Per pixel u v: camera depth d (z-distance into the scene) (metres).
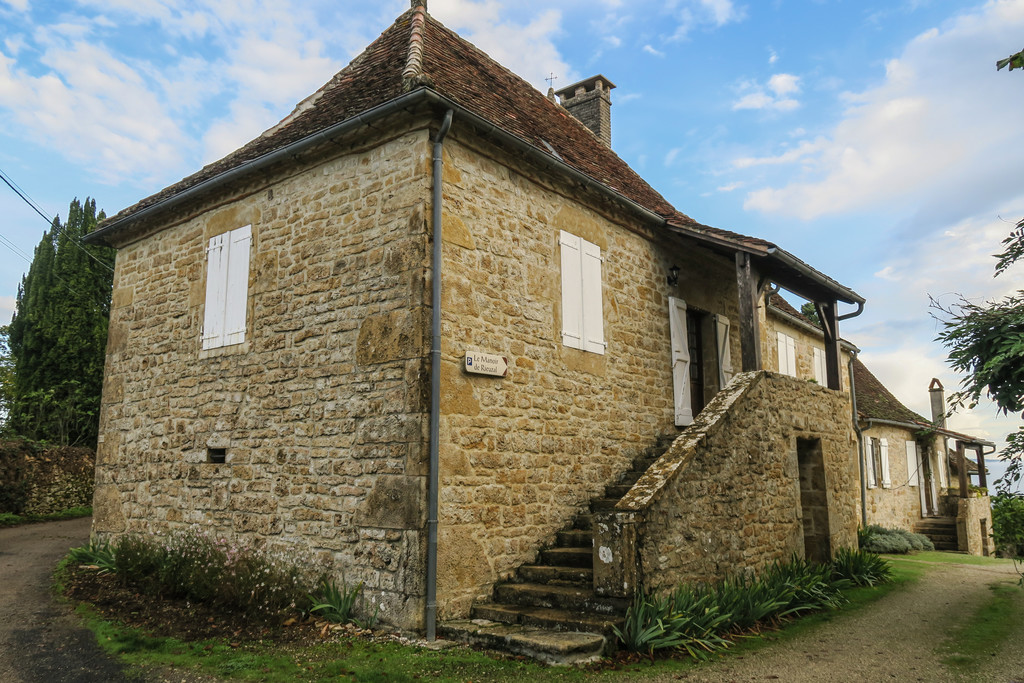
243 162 7.55
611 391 8.15
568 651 4.90
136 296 9.21
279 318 7.27
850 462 10.26
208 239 8.31
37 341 19.38
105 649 5.30
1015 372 5.57
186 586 6.64
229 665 4.89
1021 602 8.08
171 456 8.19
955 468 24.23
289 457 6.89
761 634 6.23
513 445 6.69
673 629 5.44
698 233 8.84
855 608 7.62
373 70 7.71
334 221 6.92
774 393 8.28
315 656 5.10
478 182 6.77
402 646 5.33
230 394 7.62
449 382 6.11
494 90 8.53
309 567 6.49
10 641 5.52
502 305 6.82
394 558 5.81
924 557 13.79
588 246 8.16
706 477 6.68
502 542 6.43
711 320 10.46
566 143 9.23
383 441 6.08
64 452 15.66
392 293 6.27
